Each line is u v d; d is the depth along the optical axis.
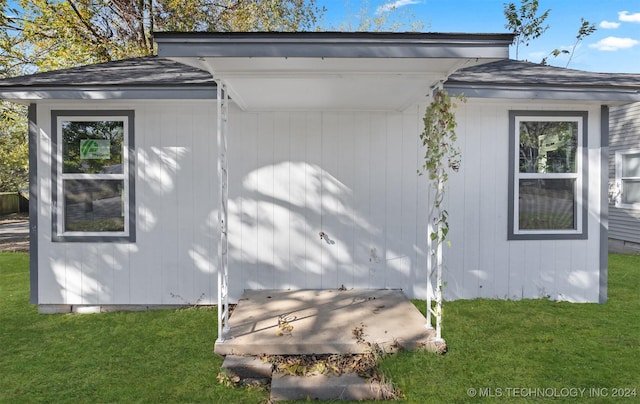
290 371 3.34
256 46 3.04
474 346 3.96
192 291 5.26
